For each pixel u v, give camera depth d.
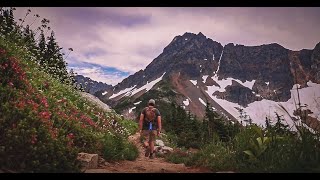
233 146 4.59
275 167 3.36
